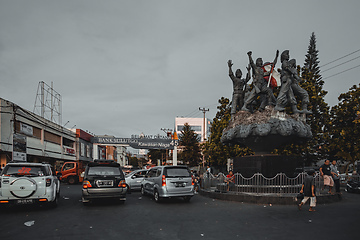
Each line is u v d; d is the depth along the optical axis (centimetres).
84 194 1096
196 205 1168
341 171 3372
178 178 1239
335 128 2275
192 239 630
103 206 1132
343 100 2331
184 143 5775
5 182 935
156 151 7481
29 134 2622
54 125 3297
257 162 1441
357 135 2152
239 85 1694
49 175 1039
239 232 691
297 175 1380
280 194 1252
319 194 1247
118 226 759
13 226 755
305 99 1535
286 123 1436
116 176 1158
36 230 709
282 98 1498
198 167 5506
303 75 2483
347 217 874
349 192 1750
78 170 2775
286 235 659
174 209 1059
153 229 724
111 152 7706
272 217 885
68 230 710
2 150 2111
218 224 784
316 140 2320
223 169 4147
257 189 1298
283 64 1506
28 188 946
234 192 1384
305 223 789
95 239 625
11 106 2266
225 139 1667
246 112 1588
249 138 1529
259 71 1594
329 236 645
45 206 1092
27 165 1031
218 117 3180
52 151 3225
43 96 3328
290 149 2309
